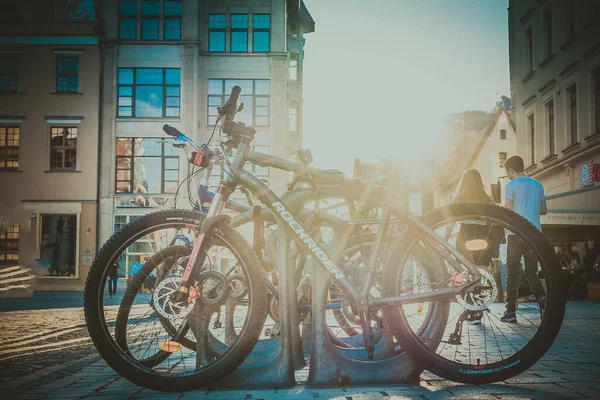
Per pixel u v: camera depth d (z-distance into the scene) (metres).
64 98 30.81
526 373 3.34
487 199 6.16
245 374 2.95
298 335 3.60
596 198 17.66
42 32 31.08
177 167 30.50
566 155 20.56
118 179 30.59
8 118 30.83
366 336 3.04
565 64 20.70
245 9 31.45
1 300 21.92
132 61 30.84
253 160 3.14
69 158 30.84
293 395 2.73
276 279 3.71
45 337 7.02
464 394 2.74
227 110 3.13
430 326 3.06
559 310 2.99
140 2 31.03
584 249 15.87
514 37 26.28
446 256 3.07
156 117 30.64
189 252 3.08
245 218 3.24
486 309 3.04
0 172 30.75
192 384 2.86
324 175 3.15
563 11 20.81
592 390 2.84
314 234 3.29
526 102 24.70
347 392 2.79
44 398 2.88
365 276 3.05
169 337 3.21
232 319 3.66
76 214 30.39
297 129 40.12
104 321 2.93
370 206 3.21
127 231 3.01
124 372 2.89
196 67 30.72
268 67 31.16
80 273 30.08
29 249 30.39
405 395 2.72
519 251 3.30
